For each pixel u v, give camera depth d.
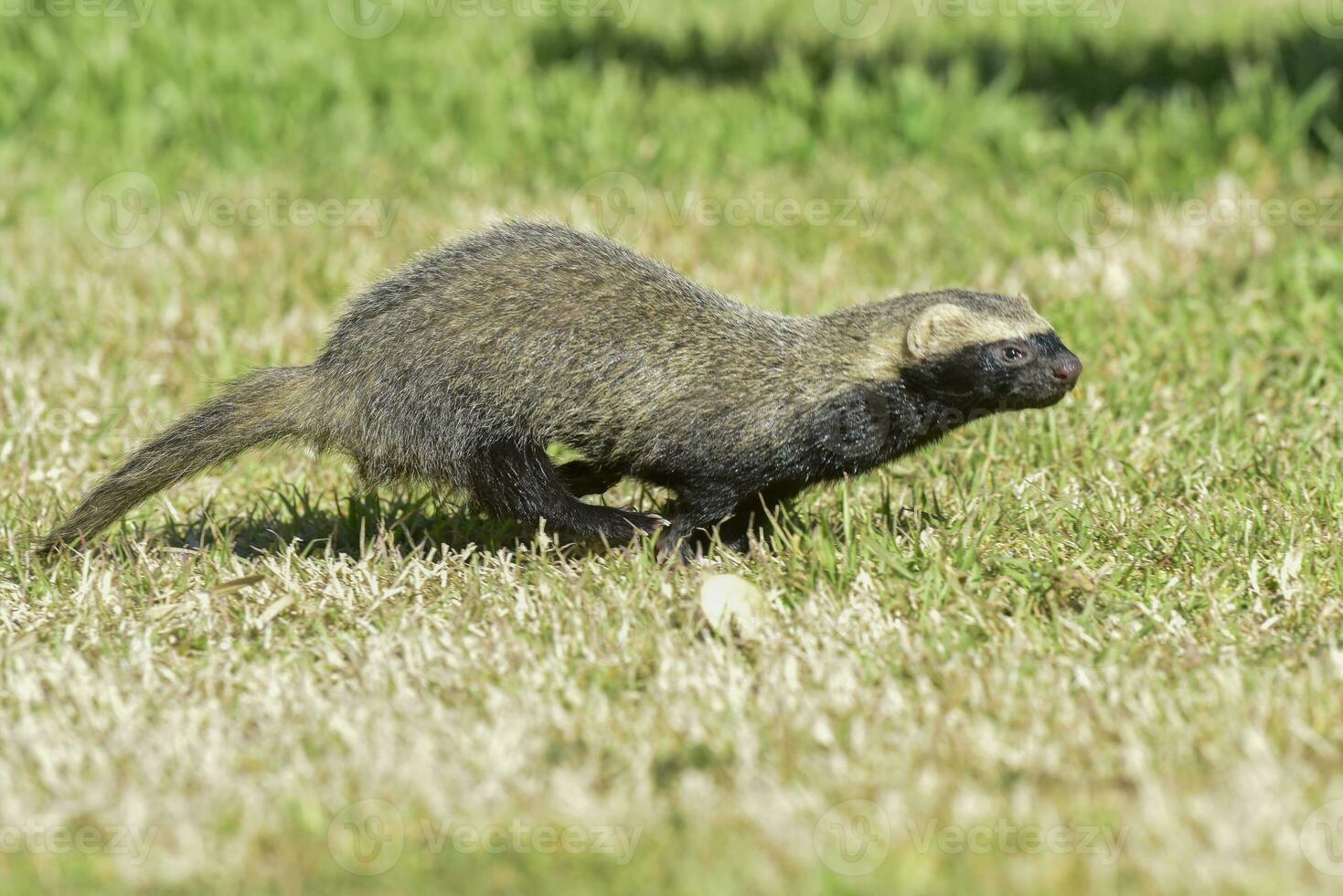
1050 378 15.23
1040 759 11.57
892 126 31.61
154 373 21.27
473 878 10.30
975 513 16.20
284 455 18.66
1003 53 36.31
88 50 33.34
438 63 34.62
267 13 36.84
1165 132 29.91
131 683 13.20
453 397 14.95
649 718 12.33
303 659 13.68
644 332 15.14
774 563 15.36
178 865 10.38
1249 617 14.35
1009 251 25.31
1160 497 16.84
